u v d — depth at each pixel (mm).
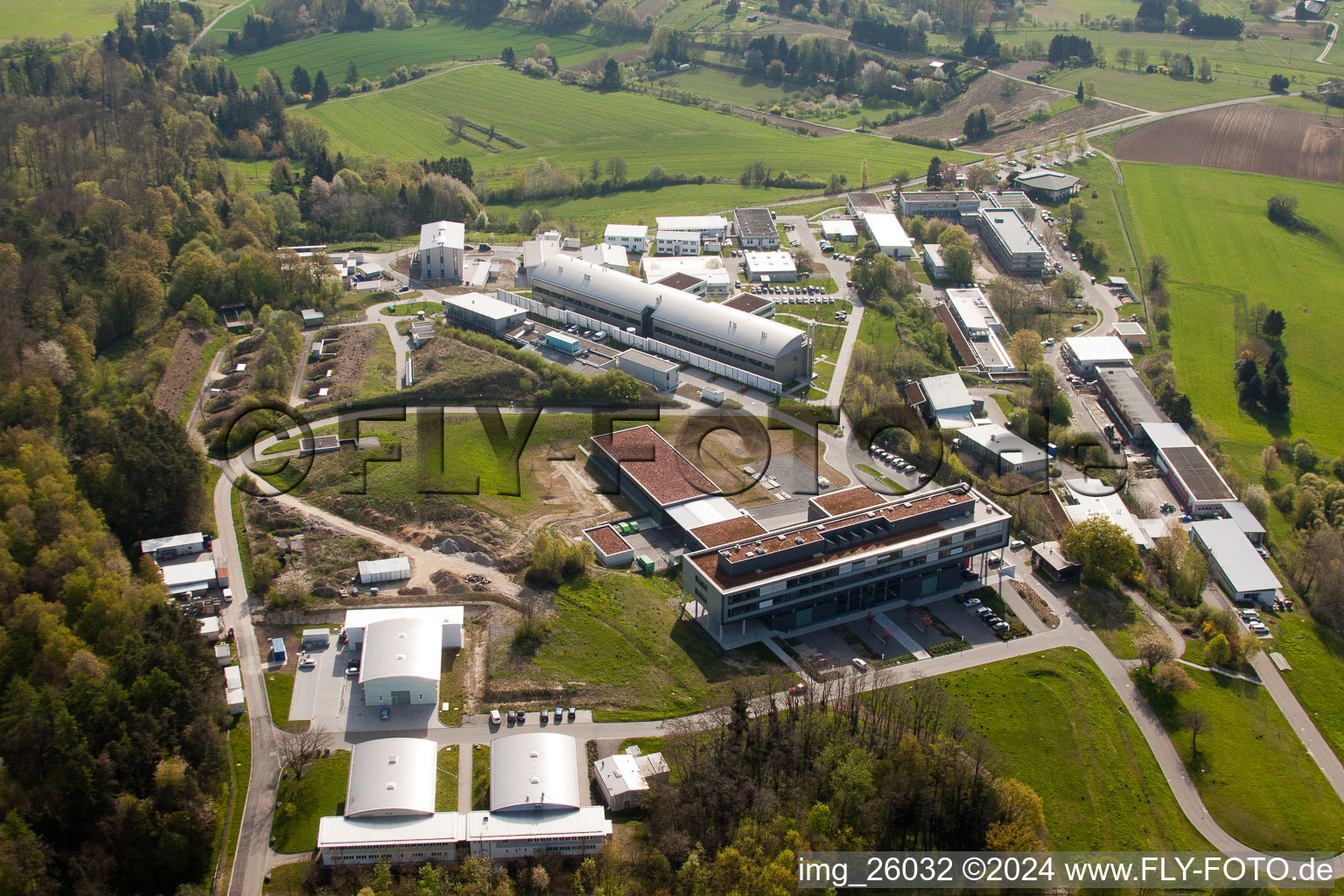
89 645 185375
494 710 184875
